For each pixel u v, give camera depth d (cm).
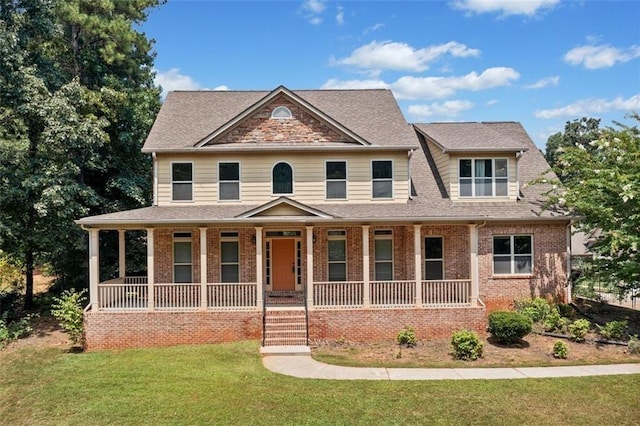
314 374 1216
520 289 1838
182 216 1642
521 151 1886
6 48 1678
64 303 1550
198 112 2034
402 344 1521
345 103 2128
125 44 2317
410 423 927
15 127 1864
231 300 1623
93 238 1591
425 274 1862
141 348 1515
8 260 2127
